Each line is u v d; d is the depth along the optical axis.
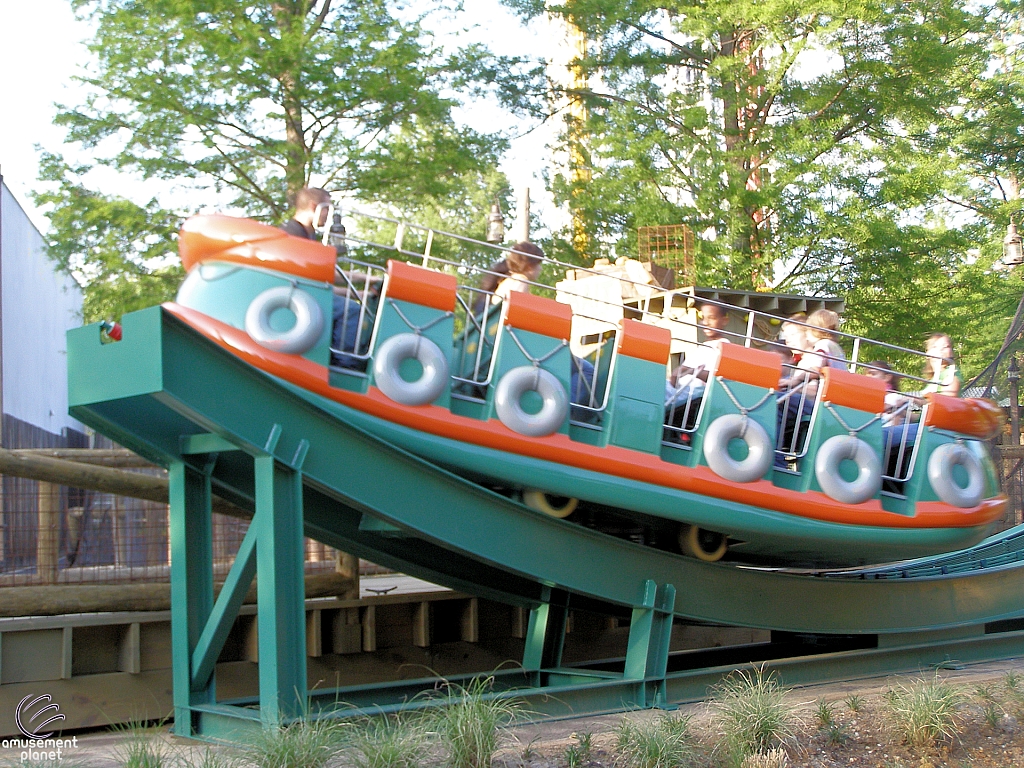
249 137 12.80
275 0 13.09
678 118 19.14
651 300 11.77
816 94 18.38
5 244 18.45
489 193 20.77
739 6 17.25
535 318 6.88
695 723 6.71
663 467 7.18
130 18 11.97
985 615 9.89
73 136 12.36
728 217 17.55
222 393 5.95
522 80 19.77
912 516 8.29
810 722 6.82
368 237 26.09
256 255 6.23
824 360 8.38
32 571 8.65
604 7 18.52
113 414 6.59
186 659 6.81
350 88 12.39
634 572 7.50
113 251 11.98
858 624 8.88
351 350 6.65
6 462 7.48
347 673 9.41
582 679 8.02
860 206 17.70
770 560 9.34
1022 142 24.75
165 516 9.60
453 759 5.56
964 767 6.16
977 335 25.94
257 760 5.38
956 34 19.09
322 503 7.64
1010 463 17.12
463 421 6.63
